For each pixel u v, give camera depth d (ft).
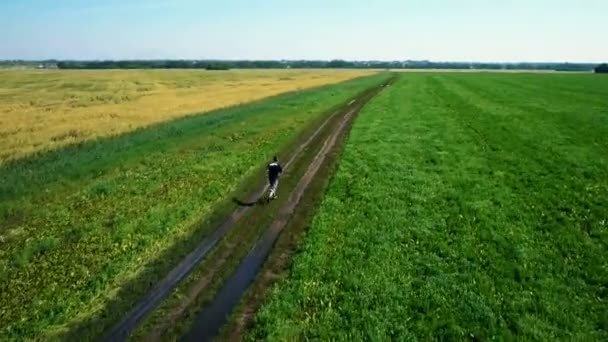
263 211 73.72
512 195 76.13
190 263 57.82
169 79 451.53
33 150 118.83
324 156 107.55
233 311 47.42
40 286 52.34
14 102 244.01
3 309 48.16
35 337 44.19
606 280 49.57
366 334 42.06
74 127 153.38
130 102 236.63
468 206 71.46
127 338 43.73
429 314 44.57
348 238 61.36
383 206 72.49
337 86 323.16
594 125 131.75
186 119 171.12
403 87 299.38
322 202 75.61
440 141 118.52
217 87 346.13
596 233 60.70
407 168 93.86
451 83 335.88
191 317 46.75
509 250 57.00
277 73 613.93
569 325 42.47
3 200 79.10
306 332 42.86
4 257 59.21
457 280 50.57
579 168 88.94
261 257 59.11
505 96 225.76
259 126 147.64
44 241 61.93
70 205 76.79
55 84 381.19
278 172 80.07
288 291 49.67
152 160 105.19
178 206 74.95
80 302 49.42
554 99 207.41
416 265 54.13
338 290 49.39
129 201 77.87
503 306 45.65
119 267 56.03
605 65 581.53
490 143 114.11
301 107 194.90
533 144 110.01
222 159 104.73
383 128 138.31
